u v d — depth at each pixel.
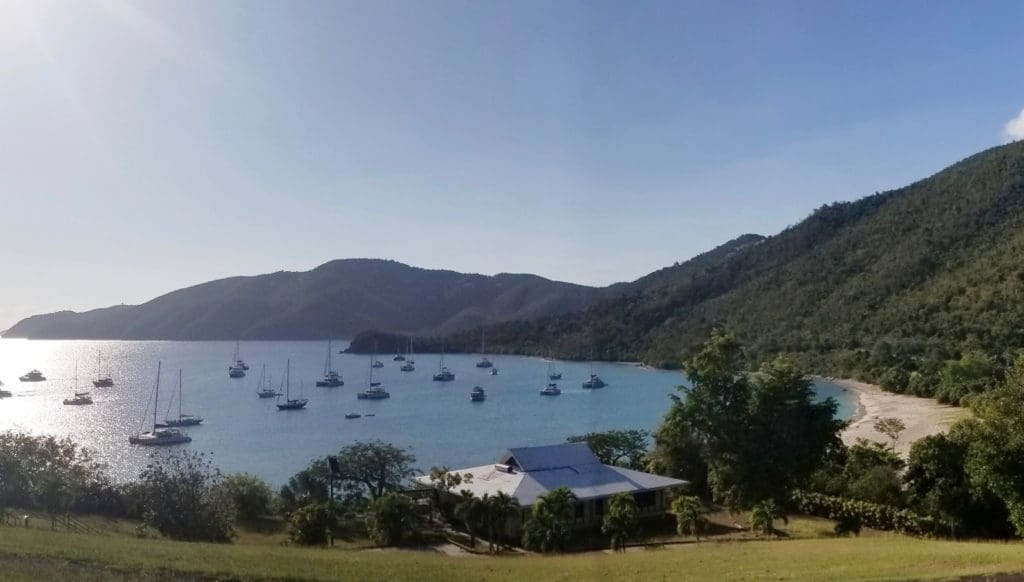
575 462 53.66
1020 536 35.03
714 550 32.31
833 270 194.25
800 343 164.75
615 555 32.28
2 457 44.16
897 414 100.56
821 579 21.47
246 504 50.25
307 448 103.50
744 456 44.69
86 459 58.75
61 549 24.11
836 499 47.47
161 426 118.81
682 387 47.66
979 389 101.00
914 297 152.88
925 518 40.38
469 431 118.50
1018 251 141.12
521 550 41.34
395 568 24.50
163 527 38.75
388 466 56.72
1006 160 180.00
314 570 22.73
